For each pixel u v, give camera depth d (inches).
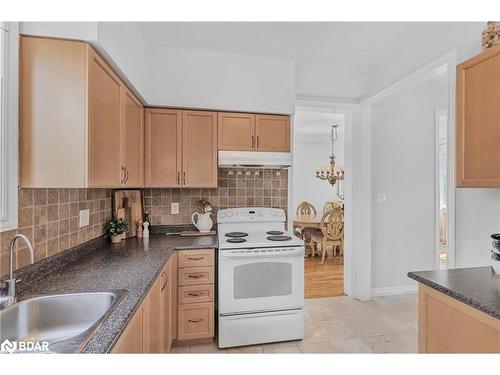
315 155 279.1
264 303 90.4
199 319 89.0
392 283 132.4
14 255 50.0
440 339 52.9
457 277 56.5
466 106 59.7
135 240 96.3
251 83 105.5
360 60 109.7
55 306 47.3
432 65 85.7
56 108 52.1
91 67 54.7
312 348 89.3
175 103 99.5
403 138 131.9
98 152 58.3
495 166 53.5
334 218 184.2
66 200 67.2
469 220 72.0
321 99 123.0
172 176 100.7
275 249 90.4
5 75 48.1
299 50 101.9
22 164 51.2
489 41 57.9
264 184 116.7
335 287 143.9
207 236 103.3
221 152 103.3
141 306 50.8
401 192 132.2
